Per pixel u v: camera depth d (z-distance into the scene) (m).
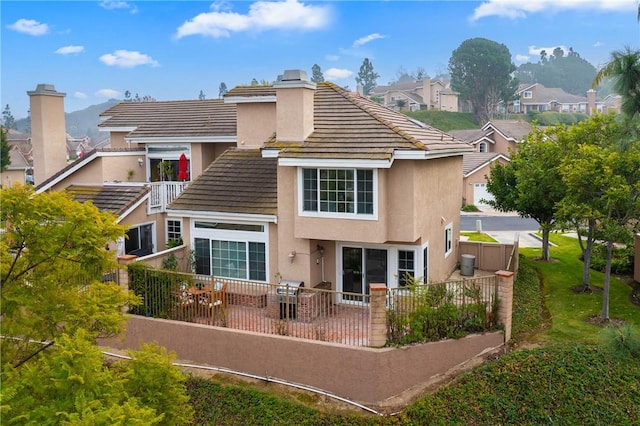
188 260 20.56
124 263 17.33
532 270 23.67
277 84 18.64
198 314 16.73
